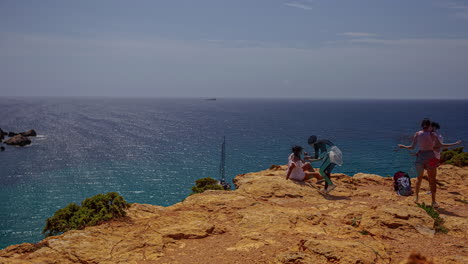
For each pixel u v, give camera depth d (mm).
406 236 6273
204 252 5594
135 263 5121
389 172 73312
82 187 70875
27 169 85625
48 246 5641
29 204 60594
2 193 66188
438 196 9727
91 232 6293
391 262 5086
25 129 170500
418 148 8609
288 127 184750
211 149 115562
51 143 127312
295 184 10625
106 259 5250
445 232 6539
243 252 5555
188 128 185375
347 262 4910
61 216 7266
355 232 6535
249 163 91938
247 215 7516
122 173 83125
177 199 64312
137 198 64438
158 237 6172
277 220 7191
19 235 48156
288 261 5031
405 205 8211
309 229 6699
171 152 111125
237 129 177750
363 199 9453
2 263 4859
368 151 102312
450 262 5043
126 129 180125
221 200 9047
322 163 9992
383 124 198250
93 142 132250
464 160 14836
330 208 8445
